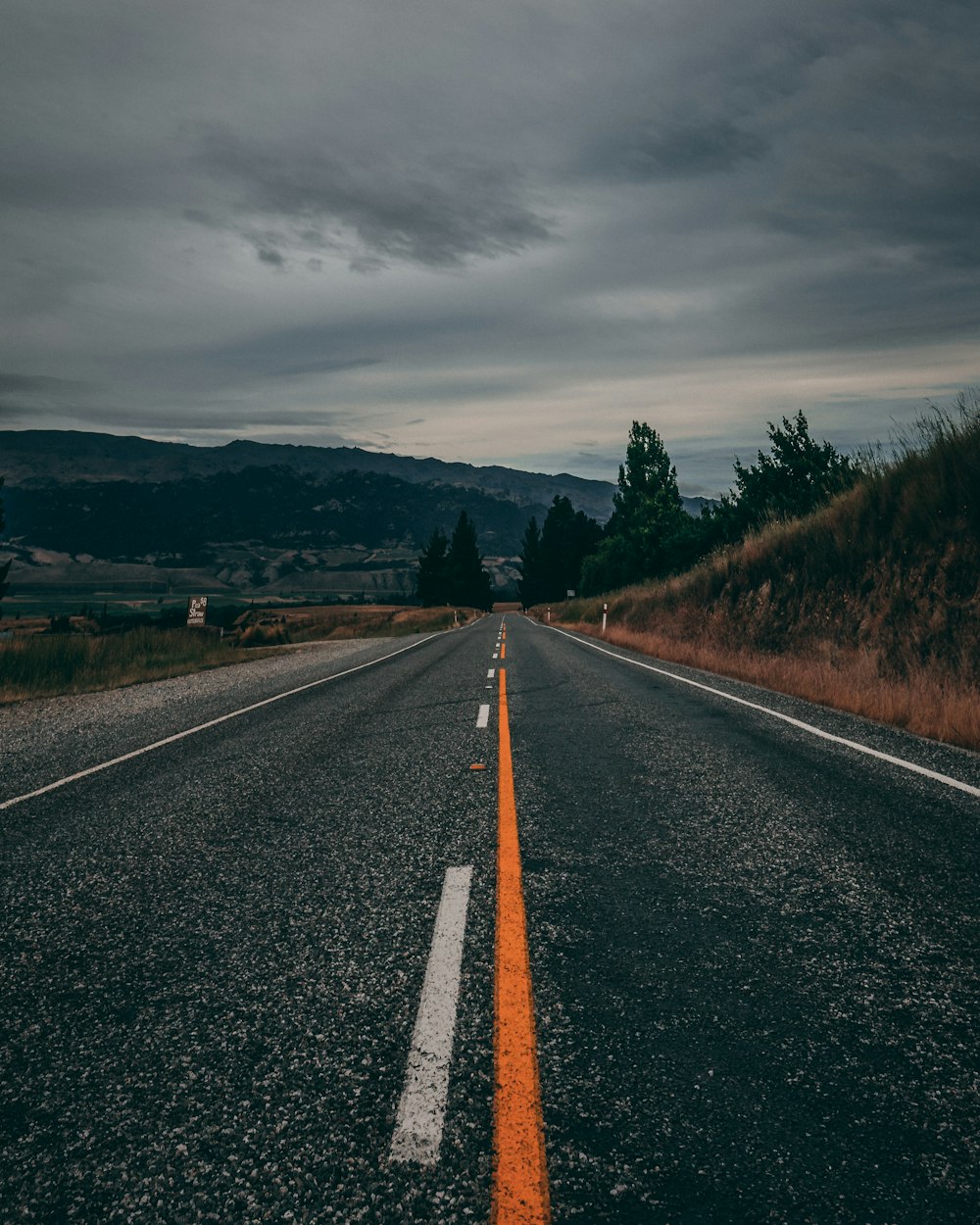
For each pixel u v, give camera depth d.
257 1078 2.02
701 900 3.16
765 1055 2.05
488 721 8.11
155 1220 1.55
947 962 2.58
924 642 9.41
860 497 13.31
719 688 10.66
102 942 2.94
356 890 3.39
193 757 6.75
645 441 48.28
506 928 2.90
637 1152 1.69
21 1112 1.91
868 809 4.48
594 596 55.09
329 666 16.12
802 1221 1.49
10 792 5.67
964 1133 1.74
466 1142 1.74
